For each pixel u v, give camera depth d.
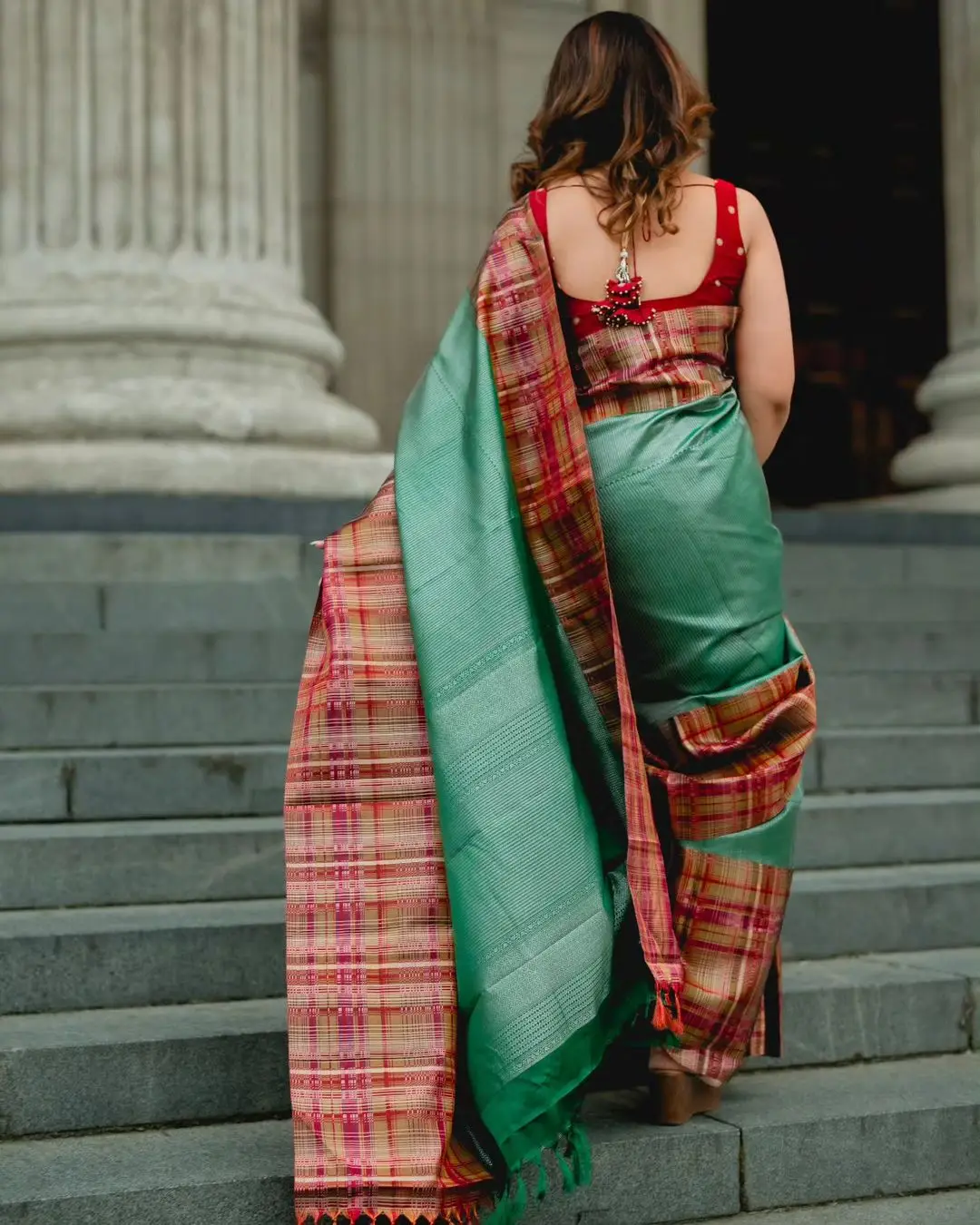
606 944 2.33
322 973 2.34
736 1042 2.56
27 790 3.86
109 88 6.91
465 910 2.29
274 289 7.21
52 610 5.15
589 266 2.55
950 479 8.57
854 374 12.43
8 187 6.91
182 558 5.61
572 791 2.37
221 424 6.68
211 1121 2.75
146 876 3.51
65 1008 3.02
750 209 2.63
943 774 4.79
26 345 6.76
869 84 12.65
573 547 2.45
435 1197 2.25
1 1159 2.53
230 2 7.15
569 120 2.64
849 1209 2.71
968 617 6.25
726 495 2.49
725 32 12.47
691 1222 2.63
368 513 2.54
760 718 2.52
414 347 9.83
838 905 3.62
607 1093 2.90
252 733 4.46
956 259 8.95
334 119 9.80
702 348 2.57
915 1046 3.24
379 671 2.43
